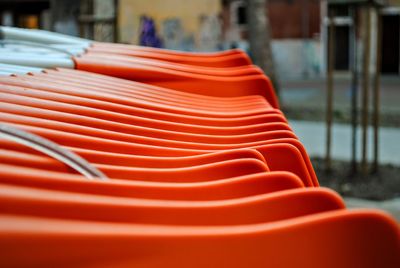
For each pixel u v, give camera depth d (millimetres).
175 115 1624
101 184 776
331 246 624
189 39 6227
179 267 610
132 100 1656
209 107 2010
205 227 649
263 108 1961
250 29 12320
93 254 577
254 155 1063
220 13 6359
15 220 571
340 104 15117
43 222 575
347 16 25953
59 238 563
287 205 736
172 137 1376
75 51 2473
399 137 9875
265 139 1401
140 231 598
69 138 1102
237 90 2367
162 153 1169
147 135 1350
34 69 1938
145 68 2266
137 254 594
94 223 610
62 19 12250
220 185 866
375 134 6855
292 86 21672
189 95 2217
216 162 1070
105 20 5852
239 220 731
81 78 1956
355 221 620
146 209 684
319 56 26750
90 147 1128
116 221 665
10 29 2648
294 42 26906
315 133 10289
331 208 729
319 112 13094
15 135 829
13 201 619
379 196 5895
